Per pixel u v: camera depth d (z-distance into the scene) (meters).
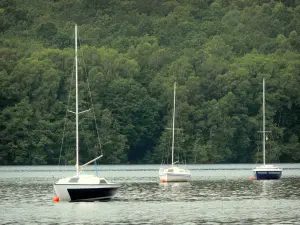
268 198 159.62
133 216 129.50
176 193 174.12
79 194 151.62
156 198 161.00
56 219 126.62
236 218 125.88
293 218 125.38
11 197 166.25
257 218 125.62
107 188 153.00
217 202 151.88
